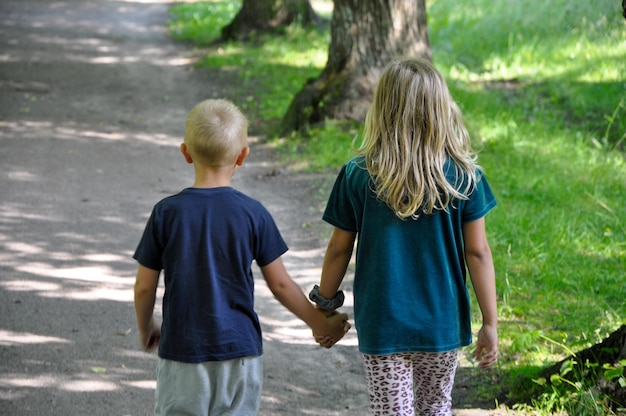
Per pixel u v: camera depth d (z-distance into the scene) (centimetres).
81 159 1550
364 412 716
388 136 492
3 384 749
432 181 486
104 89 2139
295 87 2117
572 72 2031
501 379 746
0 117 1828
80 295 965
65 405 714
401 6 1670
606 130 1681
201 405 475
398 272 493
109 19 3175
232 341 477
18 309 919
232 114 496
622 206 1276
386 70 503
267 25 2675
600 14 2267
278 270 496
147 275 486
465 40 2383
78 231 1183
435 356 503
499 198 1288
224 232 480
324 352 841
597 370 639
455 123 505
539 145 1559
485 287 502
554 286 975
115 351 827
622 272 1020
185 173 1502
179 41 2781
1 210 1258
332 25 1716
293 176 1464
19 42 2694
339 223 518
